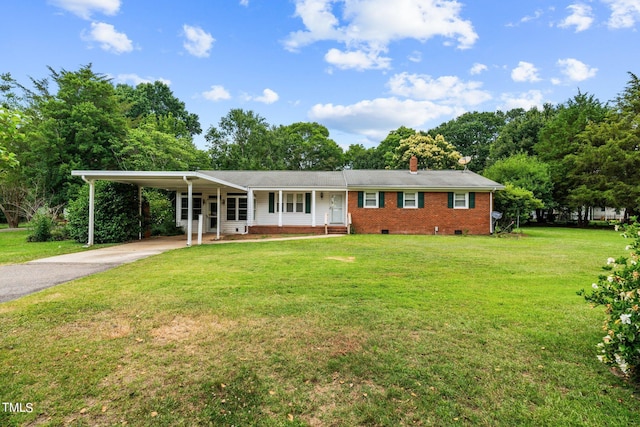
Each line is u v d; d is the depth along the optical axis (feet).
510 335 12.45
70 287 19.11
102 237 44.75
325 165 151.74
